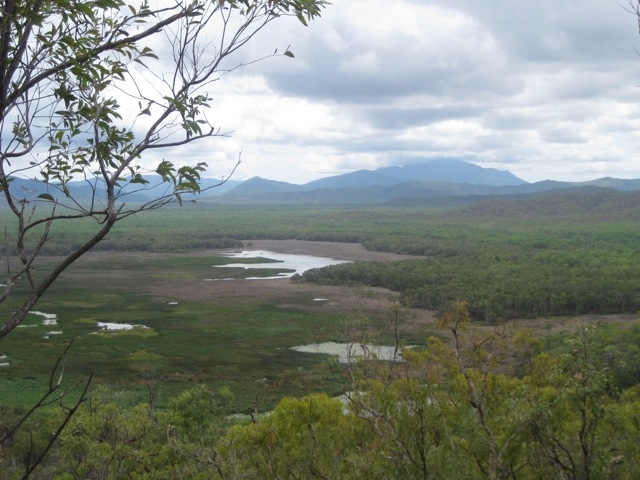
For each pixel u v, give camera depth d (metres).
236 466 10.62
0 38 4.48
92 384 42.34
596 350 10.22
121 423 15.91
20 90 4.78
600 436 10.48
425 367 12.48
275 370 47.00
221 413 21.73
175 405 20.36
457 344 10.27
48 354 50.03
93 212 4.91
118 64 5.40
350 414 14.25
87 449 15.07
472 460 9.86
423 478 9.08
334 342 55.25
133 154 5.20
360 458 10.74
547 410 9.44
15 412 28.19
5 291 4.65
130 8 5.28
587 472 9.17
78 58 5.09
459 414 10.55
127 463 14.45
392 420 9.81
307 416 14.85
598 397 9.55
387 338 53.03
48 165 5.21
